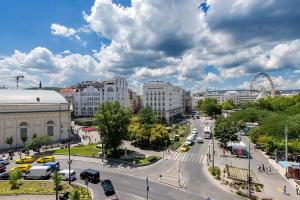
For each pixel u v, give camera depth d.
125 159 65.94
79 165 61.78
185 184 48.62
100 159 67.06
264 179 52.47
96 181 49.16
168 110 154.50
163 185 48.12
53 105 98.50
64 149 79.19
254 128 91.81
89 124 139.38
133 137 83.25
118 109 70.38
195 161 65.81
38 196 40.38
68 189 43.56
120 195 42.91
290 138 74.62
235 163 64.44
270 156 71.62
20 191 41.88
